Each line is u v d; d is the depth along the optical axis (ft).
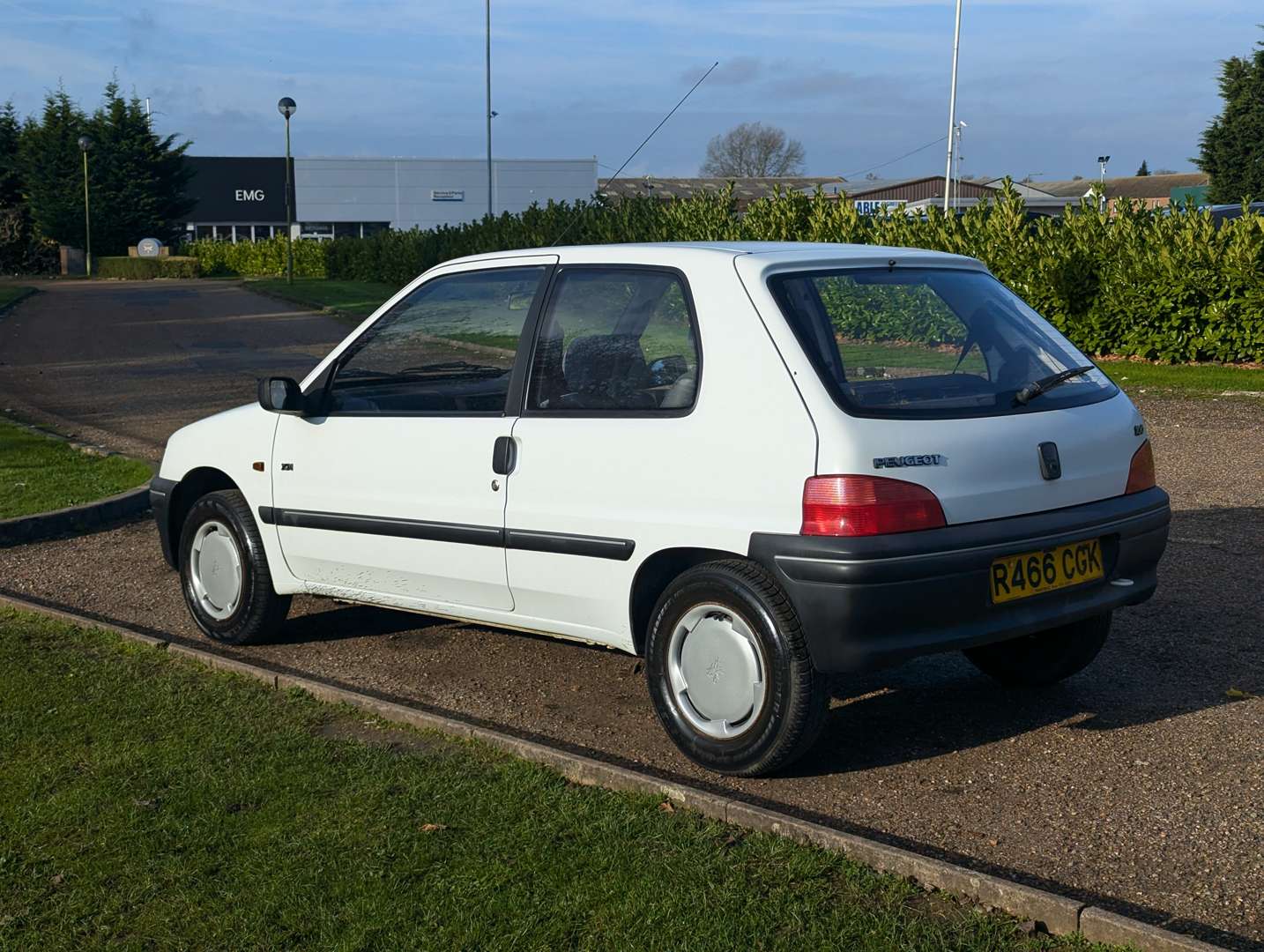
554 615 16.25
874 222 66.49
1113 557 15.16
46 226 224.94
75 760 15.12
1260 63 167.63
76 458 36.32
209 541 20.39
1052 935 10.91
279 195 247.70
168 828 13.25
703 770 14.87
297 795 13.99
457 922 11.26
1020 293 57.72
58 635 20.43
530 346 16.38
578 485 15.42
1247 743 15.24
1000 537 13.83
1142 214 56.49
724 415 14.17
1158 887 11.78
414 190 246.06
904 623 13.37
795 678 13.75
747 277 14.48
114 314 107.86
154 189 230.89
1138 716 16.31
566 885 11.84
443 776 14.42
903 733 15.96
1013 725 16.16
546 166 242.99
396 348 17.99
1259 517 26.94
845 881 11.77
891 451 13.44
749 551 13.80
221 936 11.19
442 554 17.08
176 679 18.13
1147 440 16.08
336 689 17.15
